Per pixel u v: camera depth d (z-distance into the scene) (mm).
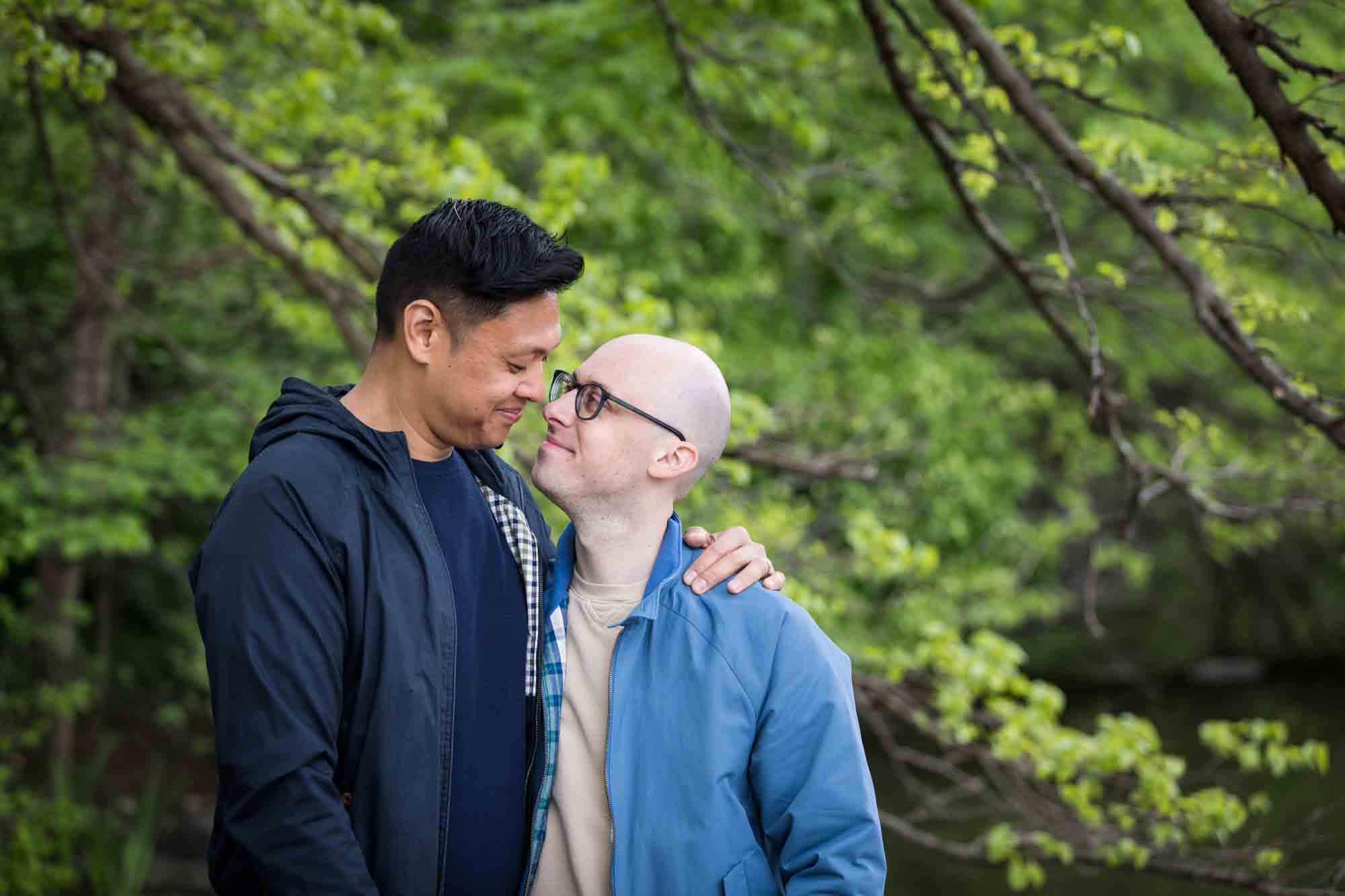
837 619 6496
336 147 4504
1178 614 14062
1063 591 10344
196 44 3844
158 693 10602
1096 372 2994
